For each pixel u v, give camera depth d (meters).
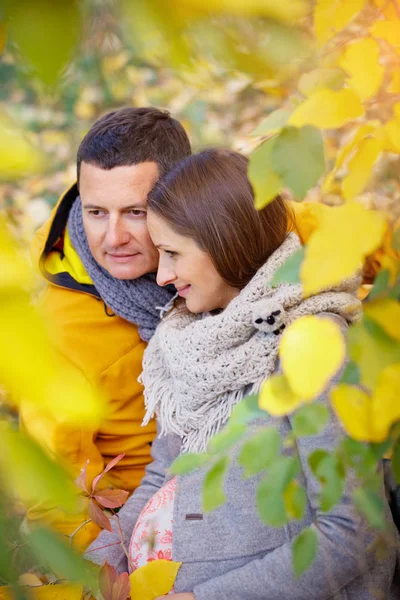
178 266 1.34
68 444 1.58
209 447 0.84
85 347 1.69
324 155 0.71
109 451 1.79
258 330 1.26
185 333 1.32
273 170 0.70
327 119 0.69
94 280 1.69
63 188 3.31
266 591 1.16
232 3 0.42
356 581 1.17
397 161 0.85
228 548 1.25
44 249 1.79
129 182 1.51
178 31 0.43
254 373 1.23
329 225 0.65
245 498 1.23
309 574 1.12
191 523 1.28
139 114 1.59
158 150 1.54
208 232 1.29
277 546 1.23
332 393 0.77
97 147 1.52
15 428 0.42
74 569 0.48
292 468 0.83
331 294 1.21
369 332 0.73
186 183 1.31
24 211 3.25
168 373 1.46
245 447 0.82
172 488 1.38
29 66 0.40
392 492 1.16
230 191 1.29
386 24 0.71
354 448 0.84
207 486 0.83
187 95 2.98
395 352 0.72
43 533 0.49
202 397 1.30
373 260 1.23
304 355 0.70
